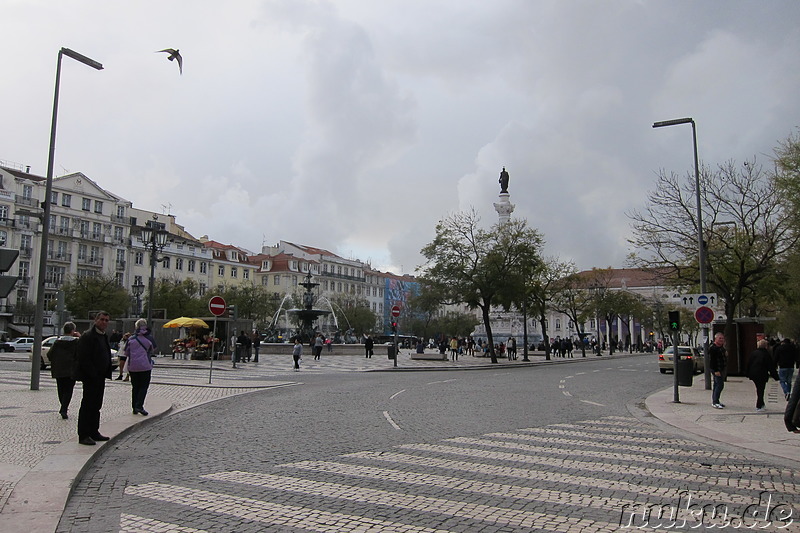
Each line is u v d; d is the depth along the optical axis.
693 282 32.00
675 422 14.60
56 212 79.94
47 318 76.19
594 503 7.11
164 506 6.84
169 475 8.38
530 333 87.25
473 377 31.11
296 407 16.64
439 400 18.92
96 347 10.15
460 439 11.56
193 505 6.88
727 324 30.91
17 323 73.19
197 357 42.31
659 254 31.55
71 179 82.44
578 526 6.23
